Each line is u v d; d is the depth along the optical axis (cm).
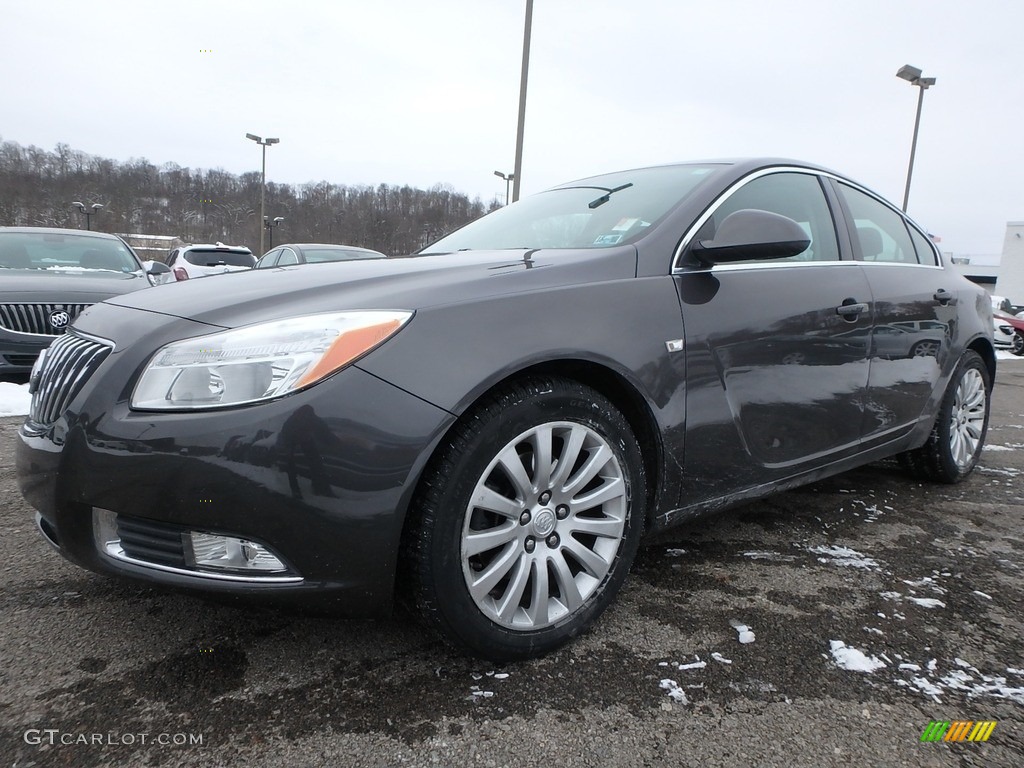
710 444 213
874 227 309
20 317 514
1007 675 175
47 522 175
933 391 318
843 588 224
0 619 195
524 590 176
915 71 1516
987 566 244
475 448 162
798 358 238
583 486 185
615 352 187
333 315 161
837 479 356
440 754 143
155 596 210
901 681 172
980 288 371
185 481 149
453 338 164
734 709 159
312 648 183
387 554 156
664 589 221
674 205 232
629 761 142
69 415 163
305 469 149
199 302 180
